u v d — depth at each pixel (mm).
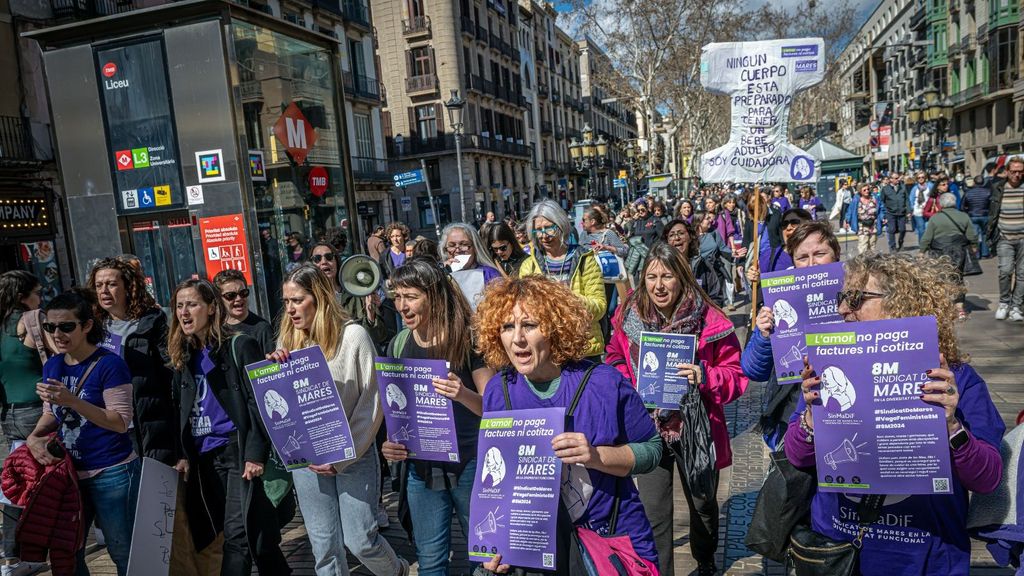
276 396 3076
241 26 5699
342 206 7125
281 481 3365
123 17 5613
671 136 34812
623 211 18672
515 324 2176
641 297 3438
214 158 5633
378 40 41000
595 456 2023
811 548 2160
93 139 5883
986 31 38031
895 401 1872
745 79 4953
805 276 2936
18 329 4070
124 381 3385
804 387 2006
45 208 16188
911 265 1996
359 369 3318
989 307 9688
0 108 16594
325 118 6934
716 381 3240
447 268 4914
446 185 41562
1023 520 1856
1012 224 8539
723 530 4055
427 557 3039
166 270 5887
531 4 54906
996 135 38719
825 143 28859
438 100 40719
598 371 2193
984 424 1906
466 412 3004
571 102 64938
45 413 3494
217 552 3572
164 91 5660
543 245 5020
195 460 3436
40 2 17672
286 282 3326
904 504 1984
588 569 2072
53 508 3273
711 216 10273
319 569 3264
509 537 2080
